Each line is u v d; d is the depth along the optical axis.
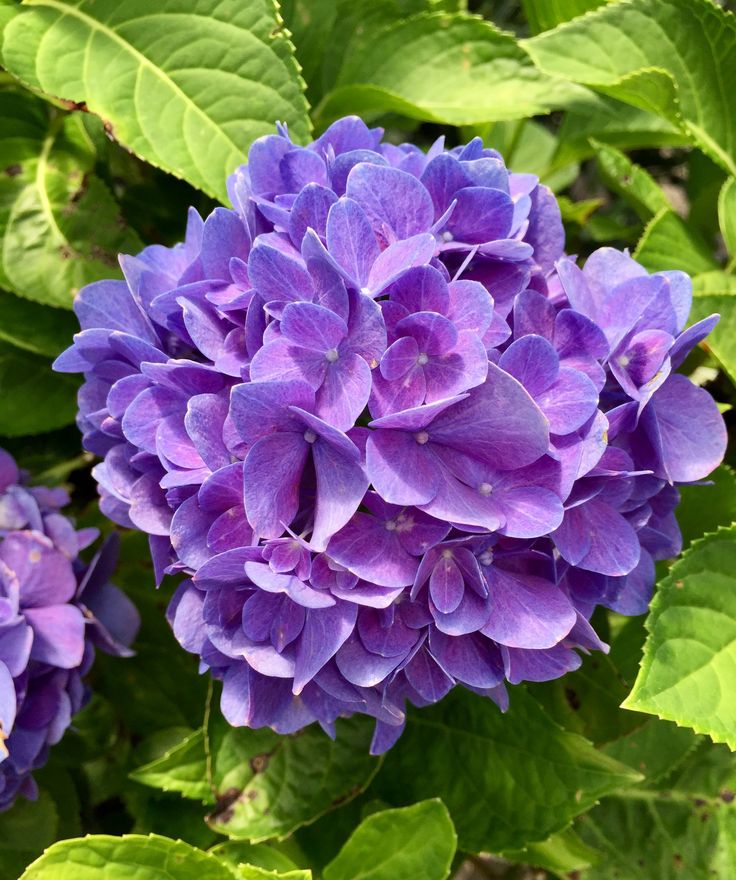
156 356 0.52
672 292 0.53
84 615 0.59
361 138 0.54
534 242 0.54
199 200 0.68
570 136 0.70
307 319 0.48
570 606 0.51
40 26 0.59
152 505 0.52
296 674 0.50
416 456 0.49
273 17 0.59
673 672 0.53
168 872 0.56
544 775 0.60
